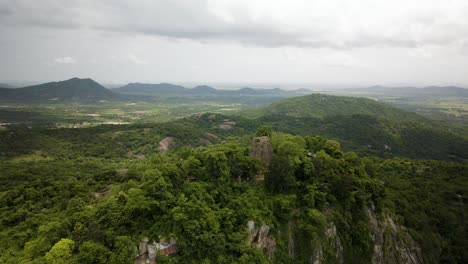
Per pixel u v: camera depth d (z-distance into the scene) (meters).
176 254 37.88
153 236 37.34
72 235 37.53
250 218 44.28
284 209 48.47
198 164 50.19
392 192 78.81
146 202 39.00
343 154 66.62
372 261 54.03
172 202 40.44
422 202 79.31
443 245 68.19
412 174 106.12
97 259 32.97
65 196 56.84
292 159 54.56
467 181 95.75
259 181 53.88
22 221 50.09
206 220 40.38
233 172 51.62
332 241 50.34
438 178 100.19
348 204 54.53
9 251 41.09
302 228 48.56
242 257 39.03
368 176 63.31
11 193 57.38
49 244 37.41
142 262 36.06
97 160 110.75
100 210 39.53
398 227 63.00
